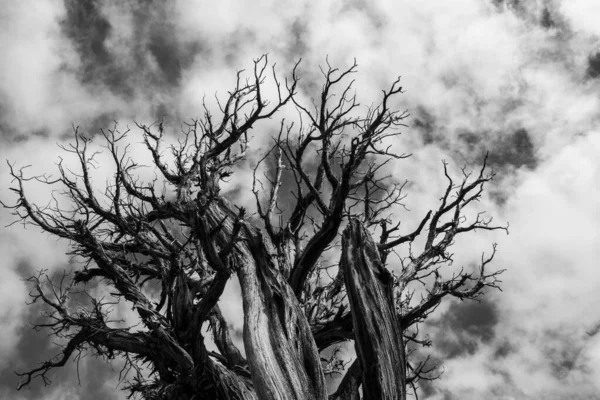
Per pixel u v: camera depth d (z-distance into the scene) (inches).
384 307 410.3
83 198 559.5
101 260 541.0
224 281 454.9
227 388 464.1
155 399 476.7
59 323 517.7
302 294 548.7
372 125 480.4
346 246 434.3
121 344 507.5
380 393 389.1
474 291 514.9
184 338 482.0
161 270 547.2
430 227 570.6
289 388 390.3
